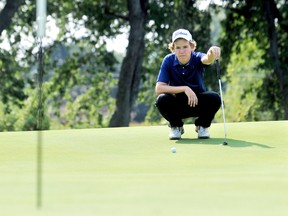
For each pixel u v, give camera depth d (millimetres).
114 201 7055
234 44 56688
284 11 53188
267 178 8930
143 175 9633
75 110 60688
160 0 51344
